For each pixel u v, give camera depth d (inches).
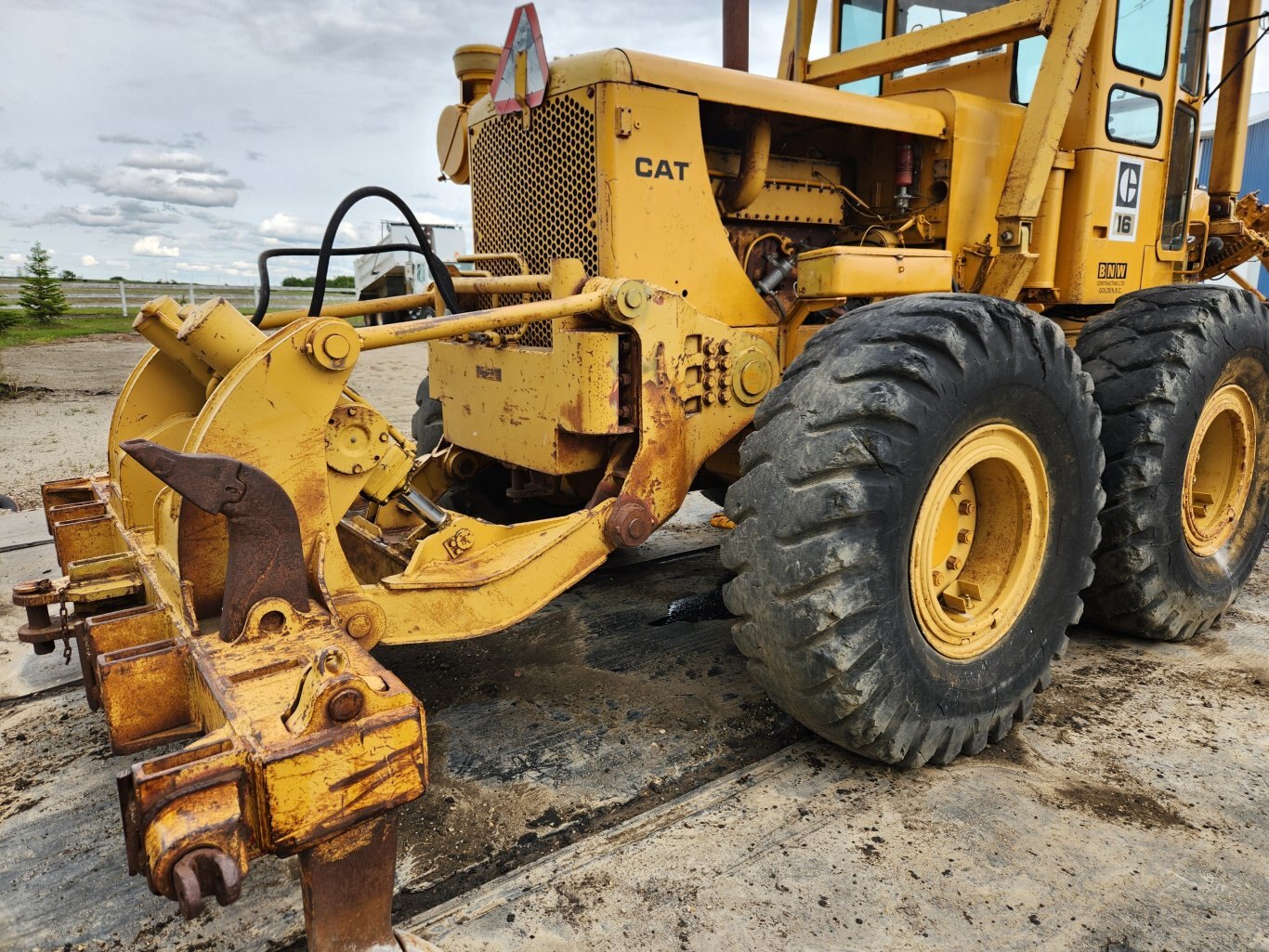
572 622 127.9
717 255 103.7
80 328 760.3
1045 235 129.2
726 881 71.3
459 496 133.7
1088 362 116.3
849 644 76.3
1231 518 128.6
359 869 54.4
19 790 86.9
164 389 100.0
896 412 76.0
